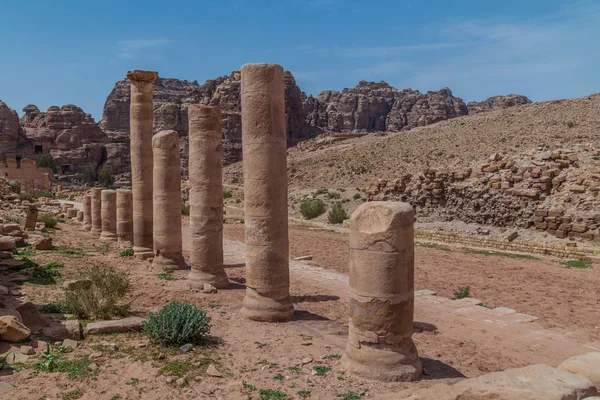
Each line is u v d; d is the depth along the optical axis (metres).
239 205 62.06
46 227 29.88
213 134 15.08
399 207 8.28
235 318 12.01
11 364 8.07
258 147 11.87
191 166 15.16
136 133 20.55
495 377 6.30
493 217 29.30
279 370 8.57
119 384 7.68
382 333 8.23
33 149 121.69
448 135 83.56
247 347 9.84
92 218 29.38
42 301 12.08
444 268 20.45
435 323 12.42
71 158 121.56
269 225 11.95
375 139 102.88
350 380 8.14
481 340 11.12
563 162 28.25
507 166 31.00
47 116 127.19
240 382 7.91
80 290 11.59
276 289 12.01
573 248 22.81
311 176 75.00
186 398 7.32
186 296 13.91
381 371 8.12
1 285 12.86
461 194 31.64
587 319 13.06
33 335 9.37
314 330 11.22
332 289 16.22
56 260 18.12
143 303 12.94
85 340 9.61
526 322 12.64
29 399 6.95
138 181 20.44
